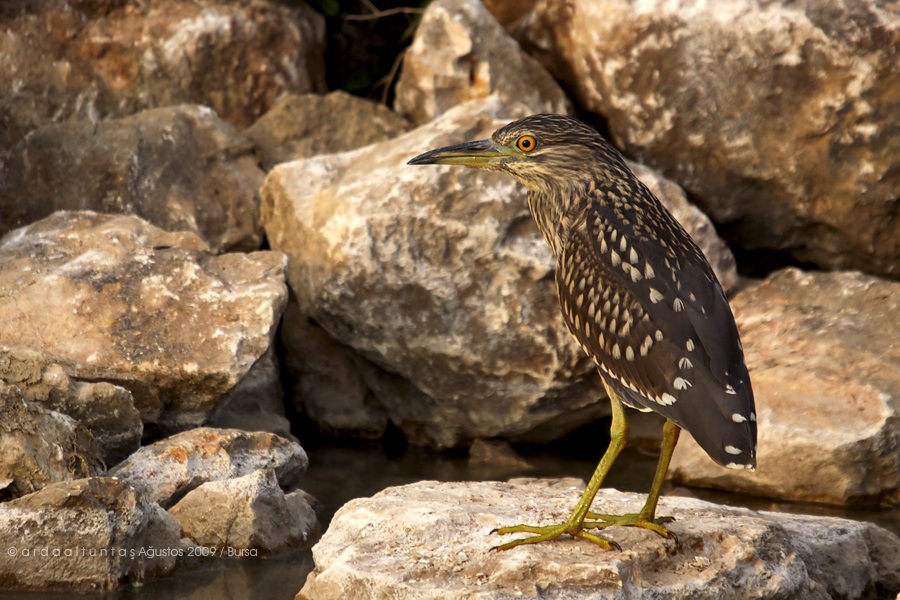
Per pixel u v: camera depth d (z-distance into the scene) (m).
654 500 8.23
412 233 11.94
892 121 13.31
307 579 8.29
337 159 13.37
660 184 13.08
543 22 15.24
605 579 7.48
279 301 11.43
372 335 12.19
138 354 10.71
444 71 14.70
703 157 14.07
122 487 8.56
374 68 17.89
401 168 12.28
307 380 13.12
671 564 7.92
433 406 12.58
